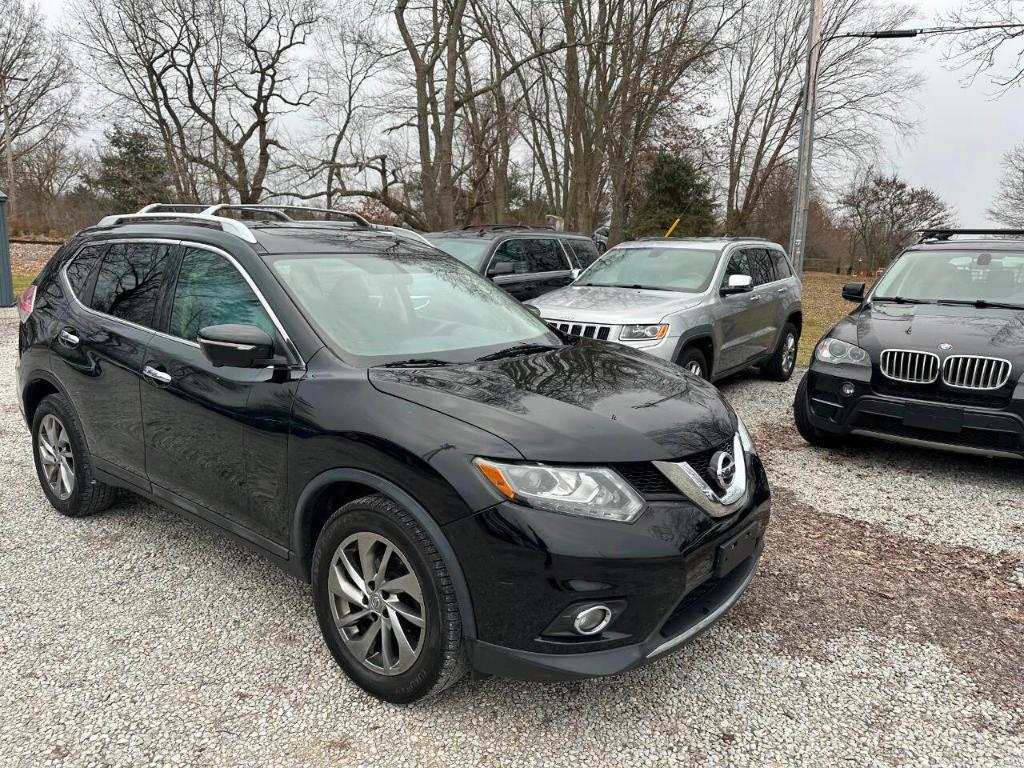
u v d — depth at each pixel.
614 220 26.48
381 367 2.78
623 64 24.83
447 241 9.20
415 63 22.55
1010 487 5.02
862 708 2.64
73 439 3.91
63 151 44.69
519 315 3.80
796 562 3.85
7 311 12.26
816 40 13.45
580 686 2.73
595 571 2.22
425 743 2.40
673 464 2.44
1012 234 6.66
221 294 3.16
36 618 3.12
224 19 26.38
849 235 47.19
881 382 5.16
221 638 2.99
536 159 34.78
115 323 3.60
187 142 28.97
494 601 2.28
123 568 3.59
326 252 3.38
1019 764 2.36
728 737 2.47
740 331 7.53
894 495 4.86
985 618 3.29
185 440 3.18
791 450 5.88
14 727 2.44
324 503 2.77
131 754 2.32
